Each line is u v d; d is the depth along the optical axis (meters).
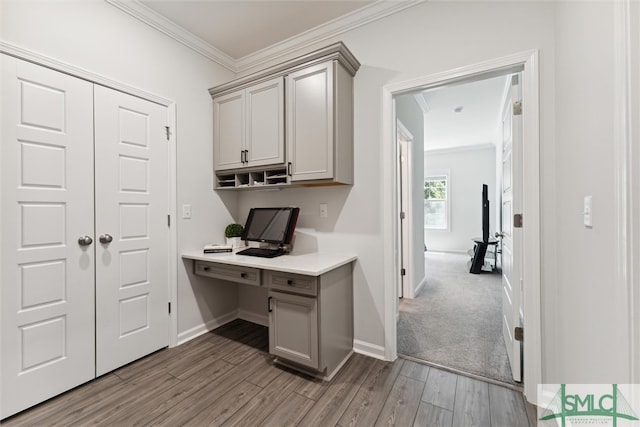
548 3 1.55
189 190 2.40
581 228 1.16
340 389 1.70
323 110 1.97
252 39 2.50
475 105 4.06
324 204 2.31
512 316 1.82
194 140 2.45
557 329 1.50
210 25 2.30
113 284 1.90
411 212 3.42
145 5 2.05
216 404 1.57
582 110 1.13
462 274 4.71
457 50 1.79
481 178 6.85
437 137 5.88
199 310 2.50
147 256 2.10
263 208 2.45
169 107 2.25
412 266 3.43
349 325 2.12
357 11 2.12
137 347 2.03
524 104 1.60
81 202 1.75
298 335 1.81
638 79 0.73
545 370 1.55
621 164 0.77
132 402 1.59
